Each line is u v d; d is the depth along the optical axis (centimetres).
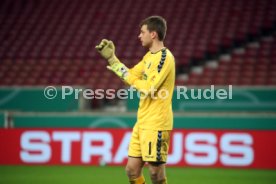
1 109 5753
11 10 8056
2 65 7131
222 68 6594
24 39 7612
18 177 3956
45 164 4772
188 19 7406
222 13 7394
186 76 6762
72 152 4747
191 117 4900
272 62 6569
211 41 7050
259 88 5412
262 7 7356
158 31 2188
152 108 2161
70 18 7812
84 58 7131
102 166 4669
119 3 7900
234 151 4553
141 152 2205
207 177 4000
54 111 5431
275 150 4497
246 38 7025
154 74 2139
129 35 7388
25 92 5669
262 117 4809
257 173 4253
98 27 7594
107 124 5047
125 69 2181
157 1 7788
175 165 4625
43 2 8106
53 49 7356
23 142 4822
